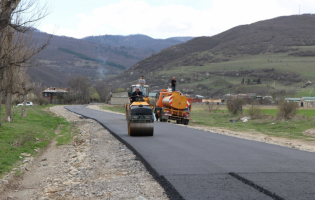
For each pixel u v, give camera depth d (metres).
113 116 35.06
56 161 10.12
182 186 5.96
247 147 10.84
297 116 24.70
